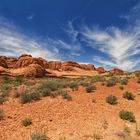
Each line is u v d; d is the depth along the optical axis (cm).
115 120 1002
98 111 1130
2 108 1126
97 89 1748
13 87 2375
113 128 892
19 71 6675
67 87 1878
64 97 1384
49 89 1579
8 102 1302
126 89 1794
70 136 780
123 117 1035
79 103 1278
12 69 7356
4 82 3822
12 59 8425
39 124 882
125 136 803
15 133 781
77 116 1020
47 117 977
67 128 856
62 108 1145
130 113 1048
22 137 750
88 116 1030
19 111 1067
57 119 959
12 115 991
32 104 1220
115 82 2008
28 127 843
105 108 1201
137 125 957
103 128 883
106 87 1847
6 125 853
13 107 1158
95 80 2389
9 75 6253
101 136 788
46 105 1197
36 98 1341
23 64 7656
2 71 6362
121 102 1361
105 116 1051
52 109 1116
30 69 6469
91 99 1398
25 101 1264
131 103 1359
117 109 1199
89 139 763
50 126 868
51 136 770
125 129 876
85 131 836
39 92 1567
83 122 939
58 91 1548
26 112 1048
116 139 778
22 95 1370
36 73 6412
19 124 874
